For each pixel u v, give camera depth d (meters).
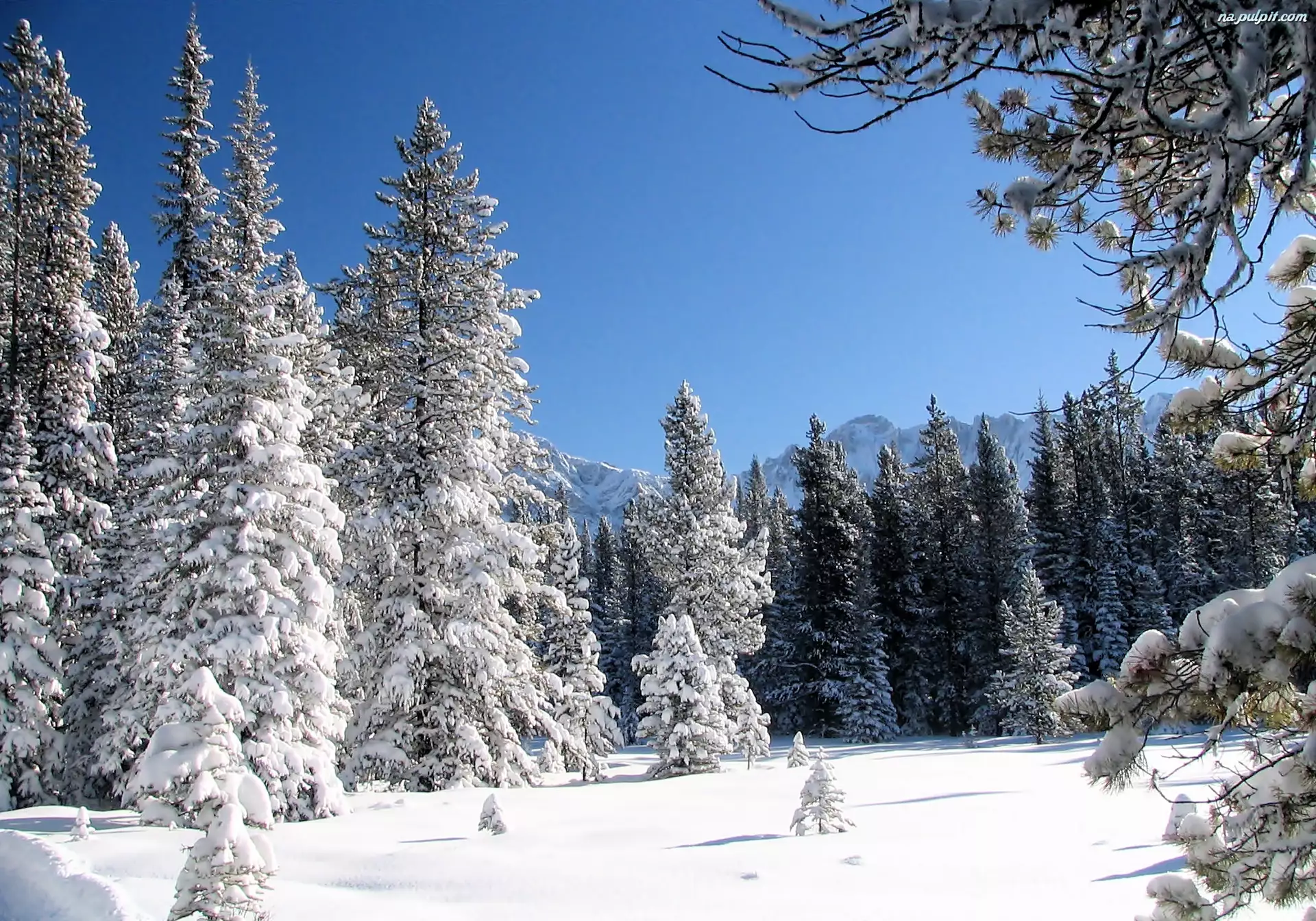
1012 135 4.14
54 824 15.12
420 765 20.67
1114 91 2.65
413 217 23.80
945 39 2.58
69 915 8.54
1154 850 10.25
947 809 14.81
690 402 42.50
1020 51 2.61
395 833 13.92
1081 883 8.68
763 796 18.42
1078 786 17.92
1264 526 41.56
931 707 50.41
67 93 26.38
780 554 62.56
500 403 23.55
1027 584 41.31
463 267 23.84
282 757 15.88
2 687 19.25
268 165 20.88
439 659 21.70
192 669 16.61
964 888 8.76
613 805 17.12
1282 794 3.08
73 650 21.34
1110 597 46.12
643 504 45.38
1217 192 2.74
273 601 17.20
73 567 22.45
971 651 48.91
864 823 13.48
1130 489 49.53
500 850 11.95
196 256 21.30
